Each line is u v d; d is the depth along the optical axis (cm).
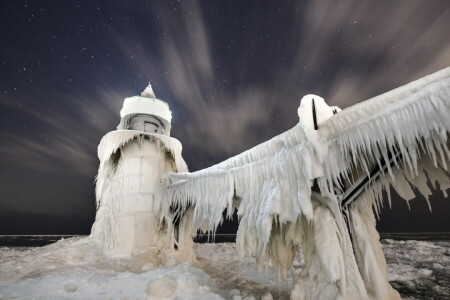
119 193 1045
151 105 1241
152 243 990
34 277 698
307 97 503
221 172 704
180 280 562
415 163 360
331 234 448
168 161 1166
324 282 439
